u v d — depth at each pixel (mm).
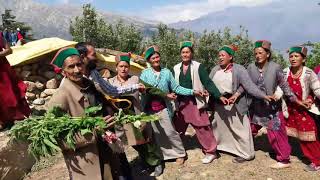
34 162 6250
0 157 5523
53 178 5812
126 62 5102
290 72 5516
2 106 6211
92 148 3771
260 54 5406
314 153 5422
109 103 4328
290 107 5492
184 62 5746
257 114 5664
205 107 5746
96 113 4012
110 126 3867
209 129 5867
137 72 10102
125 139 4961
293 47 5340
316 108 5285
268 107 5500
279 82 5391
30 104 8727
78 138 3631
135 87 4797
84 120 3633
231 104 5652
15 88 6438
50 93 8938
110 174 4059
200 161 5930
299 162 5770
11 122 6395
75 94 3814
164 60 21703
